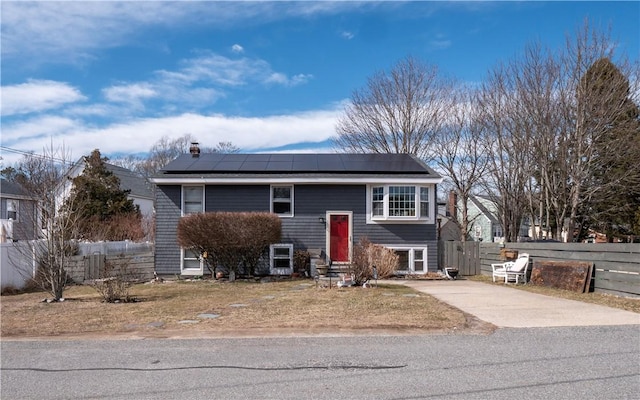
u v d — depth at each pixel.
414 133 32.53
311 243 19.48
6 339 8.07
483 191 31.72
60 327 8.98
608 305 10.73
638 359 6.27
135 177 44.81
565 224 23.81
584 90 22.38
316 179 19.19
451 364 6.19
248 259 18.73
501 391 5.12
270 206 19.52
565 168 23.44
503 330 8.23
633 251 11.74
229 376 5.79
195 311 10.46
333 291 13.79
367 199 19.59
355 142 33.94
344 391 5.20
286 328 8.52
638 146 22.52
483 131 28.94
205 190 19.52
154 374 5.90
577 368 5.91
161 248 19.28
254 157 22.05
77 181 28.83
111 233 27.73
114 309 10.97
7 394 5.26
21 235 18.78
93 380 5.71
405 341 7.51
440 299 11.93
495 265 17.72
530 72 24.16
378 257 15.57
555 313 9.82
